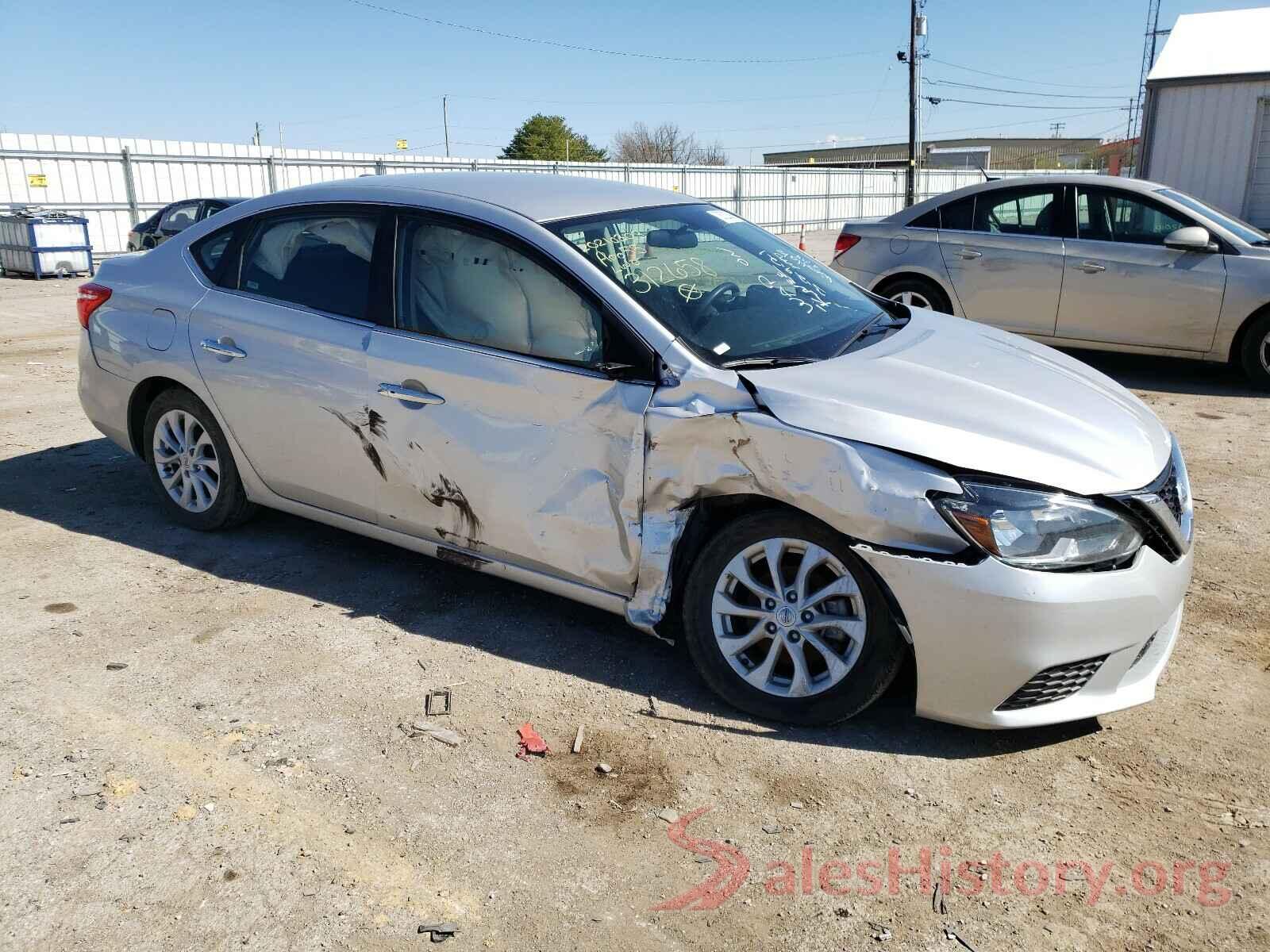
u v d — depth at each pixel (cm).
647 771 296
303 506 426
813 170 3816
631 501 328
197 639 372
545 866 257
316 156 2656
